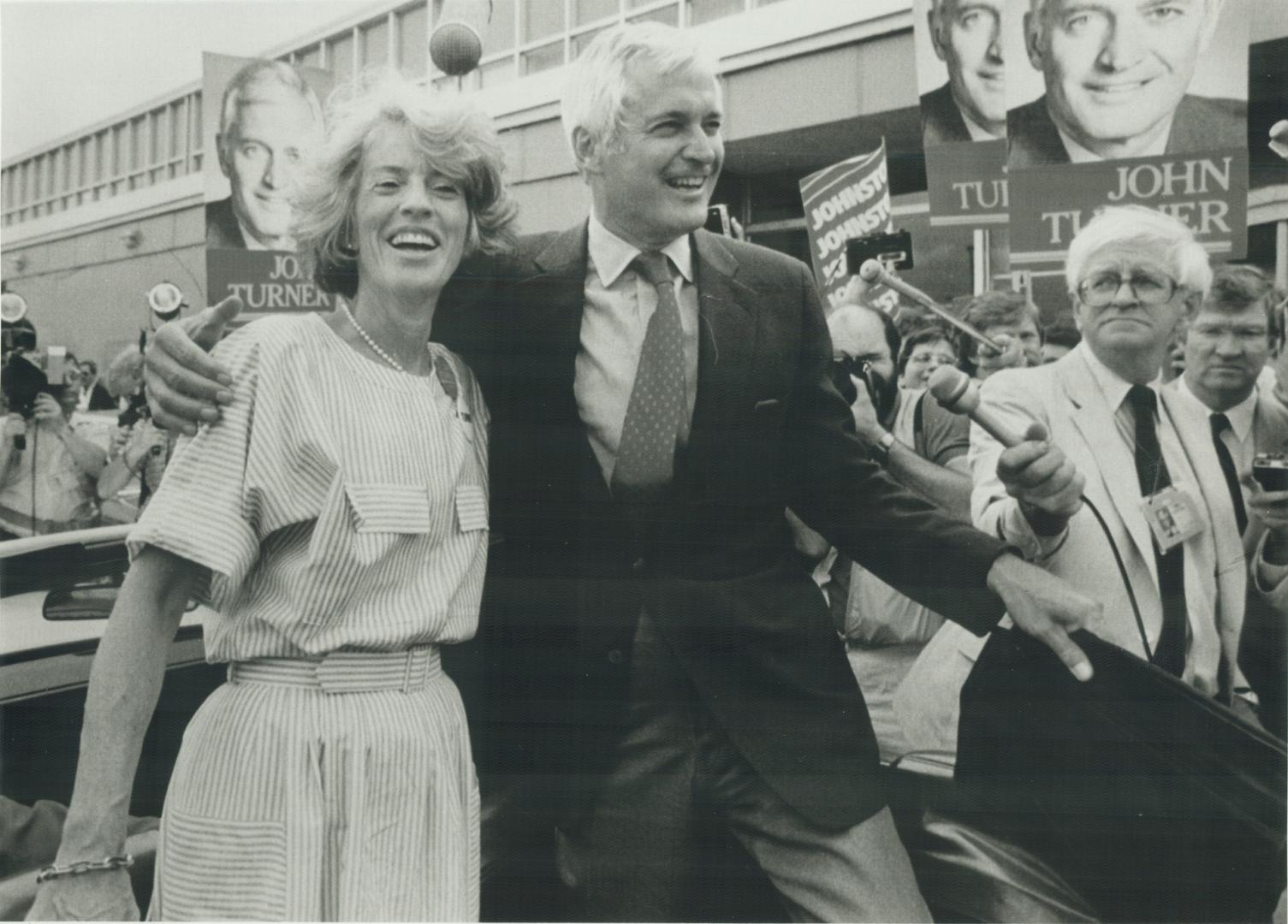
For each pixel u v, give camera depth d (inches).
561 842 85.5
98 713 56.2
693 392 80.8
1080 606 83.6
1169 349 82.2
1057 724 84.0
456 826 63.1
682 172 78.4
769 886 84.5
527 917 86.0
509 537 83.0
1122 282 82.1
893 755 84.7
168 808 60.9
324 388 59.2
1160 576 83.1
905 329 85.4
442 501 61.7
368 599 59.4
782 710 83.0
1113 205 82.0
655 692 83.7
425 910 61.2
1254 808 82.4
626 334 80.4
